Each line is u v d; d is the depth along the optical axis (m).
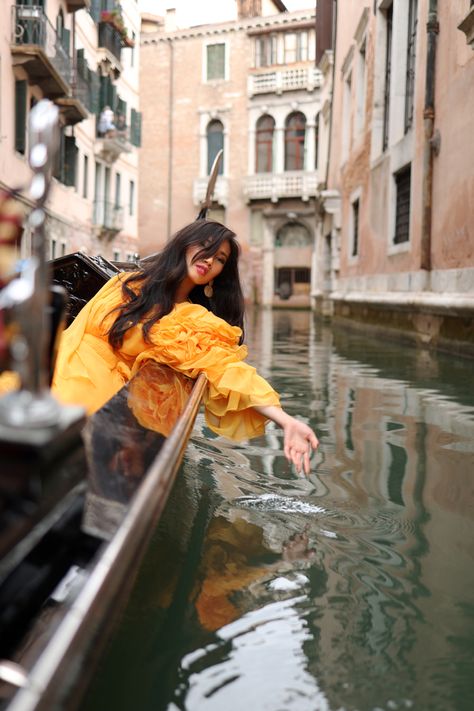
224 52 32.81
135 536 0.99
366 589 1.81
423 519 2.39
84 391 2.47
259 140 32.84
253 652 1.47
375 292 11.91
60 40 18.78
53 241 19.47
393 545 2.13
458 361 7.29
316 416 4.37
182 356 2.27
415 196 9.41
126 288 2.51
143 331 2.39
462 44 7.64
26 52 16.05
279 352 8.84
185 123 33.81
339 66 17.33
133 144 29.12
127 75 28.23
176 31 33.34
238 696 1.31
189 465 3.00
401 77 10.68
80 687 0.76
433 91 8.71
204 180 33.56
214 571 1.88
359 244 13.83
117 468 1.21
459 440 3.68
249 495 2.60
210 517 2.32
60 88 18.50
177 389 2.06
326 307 20.11
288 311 28.34
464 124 7.51
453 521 2.37
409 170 10.13
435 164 8.65
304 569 1.92
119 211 26.89
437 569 1.96
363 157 13.50
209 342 2.29
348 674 1.40
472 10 6.86
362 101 14.46
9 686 0.75
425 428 3.99
